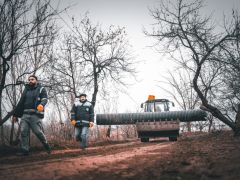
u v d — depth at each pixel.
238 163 4.70
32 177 4.56
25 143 8.34
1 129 10.35
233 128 13.23
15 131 11.84
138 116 16.95
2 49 9.09
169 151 8.20
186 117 16.48
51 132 16.27
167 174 4.29
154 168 4.93
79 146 12.91
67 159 7.11
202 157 5.98
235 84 13.30
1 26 8.82
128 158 6.82
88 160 6.64
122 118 16.95
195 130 22.08
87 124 10.71
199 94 13.90
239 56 13.34
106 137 19.66
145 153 8.02
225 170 4.20
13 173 5.04
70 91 17.11
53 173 4.87
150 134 16.58
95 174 4.65
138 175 4.34
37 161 6.93
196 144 10.29
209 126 18.89
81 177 4.43
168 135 16.31
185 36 14.01
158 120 16.70
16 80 9.73
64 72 17.45
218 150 7.23
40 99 8.38
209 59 14.02
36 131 8.30
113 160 6.52
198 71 13.93
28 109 8.28
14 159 7.48
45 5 9.51
